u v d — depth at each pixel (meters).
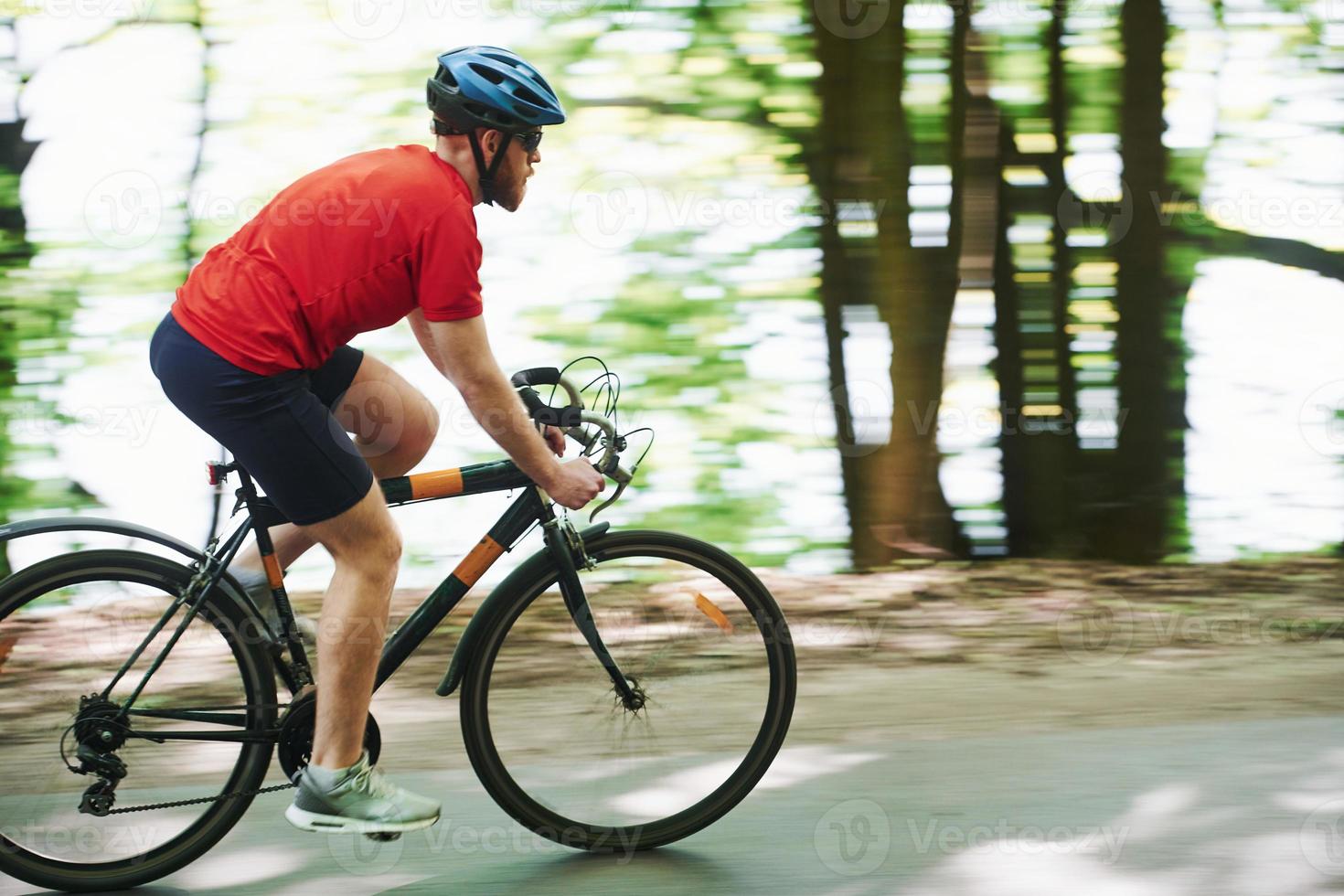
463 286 2.42
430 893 2.54
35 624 2.55
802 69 5.62
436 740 3.38
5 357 5.20
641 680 2.84
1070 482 5.99
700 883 2.58
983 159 5.75
